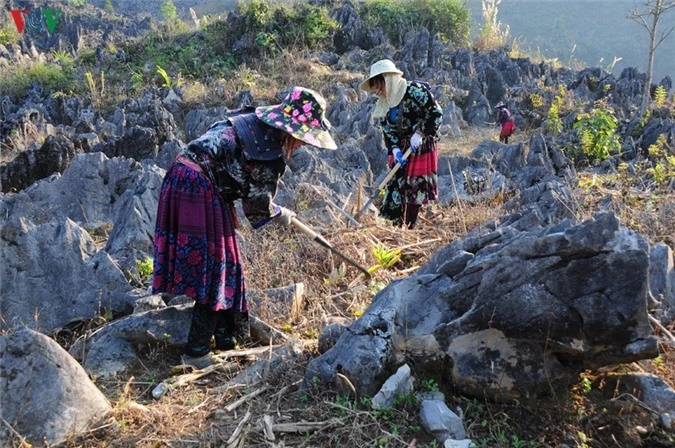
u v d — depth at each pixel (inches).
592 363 113.2
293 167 331.9
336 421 114.0
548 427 112.7
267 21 749.9
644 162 328.5
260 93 639.8
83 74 733.9
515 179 329.7
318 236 142.1
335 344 128.5
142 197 208.1
